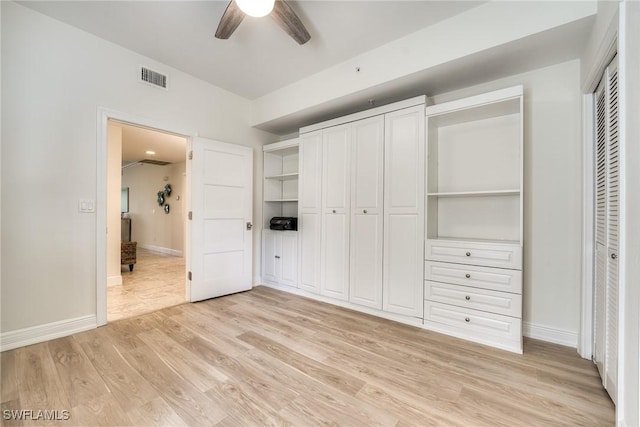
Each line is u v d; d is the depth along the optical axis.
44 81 2.19
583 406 1.50
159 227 7.45
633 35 1.17
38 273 2.17
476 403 1.52
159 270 5.05
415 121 2.59
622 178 1.26
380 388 1.64
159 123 2.88
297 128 3.93
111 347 2.10
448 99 2.76
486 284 2.22
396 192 2.68
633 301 1.15
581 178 2.09
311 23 2.24
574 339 2.17
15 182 2.07
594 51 1.75
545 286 2.29
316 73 3.08
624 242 1.24
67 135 2.30
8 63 2.04
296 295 3.50
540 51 2.07
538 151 2.32
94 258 2.44
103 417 1.38
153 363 1.88
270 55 2.73
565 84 2.22
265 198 4.05
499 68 2.31
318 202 3.30
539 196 2.32
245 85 3.39
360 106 3.12
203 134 3.28
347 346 2.16
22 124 2.10
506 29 1.96
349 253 3.01
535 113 2.33
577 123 2.17
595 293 1.94
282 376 1.75
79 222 2.36
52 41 2.22
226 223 3.43
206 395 1.55
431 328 2.48
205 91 3.29
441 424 1.36
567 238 2.21
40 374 1.73
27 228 2.12
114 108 2.56
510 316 2.12
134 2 2.05
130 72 2.67
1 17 2.01
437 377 1.75
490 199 2.55
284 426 1.34
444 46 2.22
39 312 2.18
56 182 2.25
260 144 3.99
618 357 1.25
